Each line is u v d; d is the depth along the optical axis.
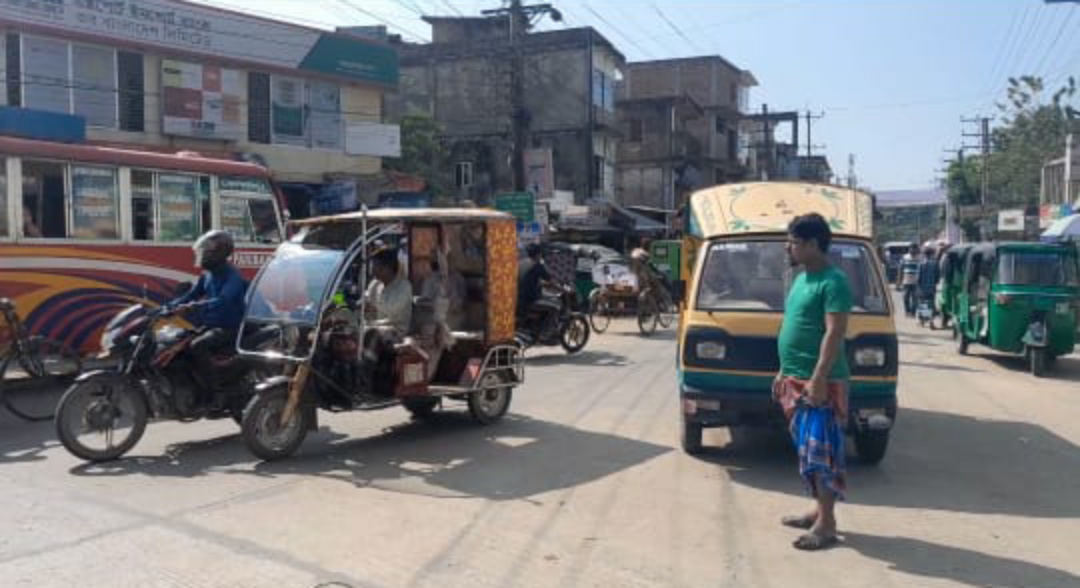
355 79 27.08
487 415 8.72
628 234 31.50
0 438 8.10
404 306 8.05
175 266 11.56
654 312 18.41
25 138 10.26
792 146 66.50
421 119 33.41
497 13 27.69
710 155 51.25
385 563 4.85
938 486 6.64
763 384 6.89
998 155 58.88
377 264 8.09
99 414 7.03
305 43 25.61
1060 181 43.31
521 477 6.73
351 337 7.60
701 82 52.56
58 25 20.11
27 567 4.72
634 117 46.03
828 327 5.04
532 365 13.42
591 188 37.12
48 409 9.57
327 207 25.34
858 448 7.29
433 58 38.44
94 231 10.71
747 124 62.19
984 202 58.78
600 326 19.80
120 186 10.99
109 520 5.53
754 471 7.01
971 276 14.50
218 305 7.54
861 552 5.12
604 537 5.33
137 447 7.63
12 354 9.43
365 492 6.27
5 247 9.86
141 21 21.62
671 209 45.56
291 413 7.16
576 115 37.19
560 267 20.02
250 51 24.20
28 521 5.50
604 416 9.22
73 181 10.51
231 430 8.35
